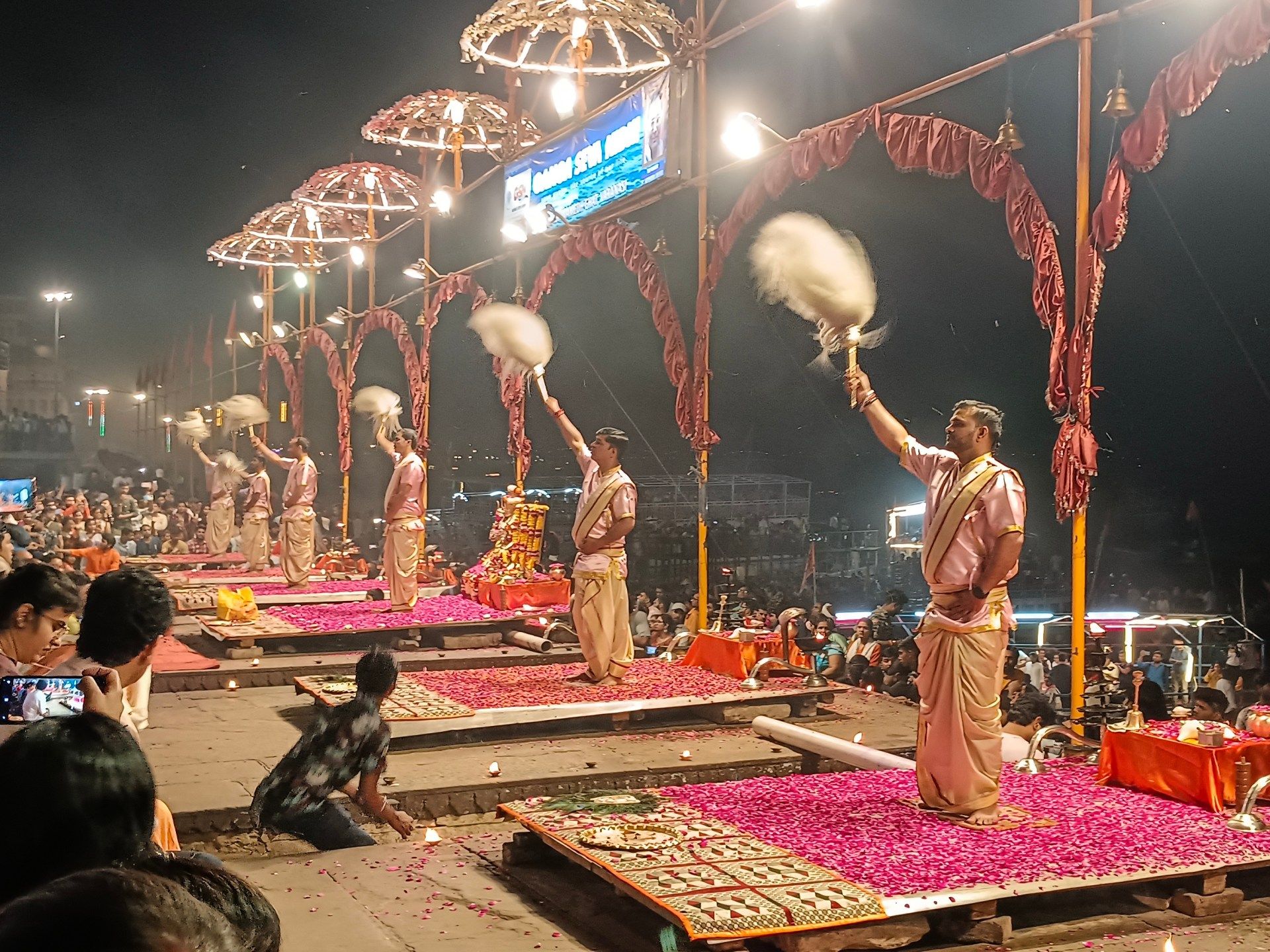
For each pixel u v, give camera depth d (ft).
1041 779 21.65
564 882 18.22
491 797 24.07
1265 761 19.83
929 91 28.78
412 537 44.06
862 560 63.00
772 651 33.53
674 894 15.20
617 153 39.96
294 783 19.76
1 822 5.85
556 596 45.55
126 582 12.17
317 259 73.26
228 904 4.83
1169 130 23.30
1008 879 15.99
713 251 36.91
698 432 37.99
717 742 28.22
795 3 33.32
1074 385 25.00
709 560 61.62
